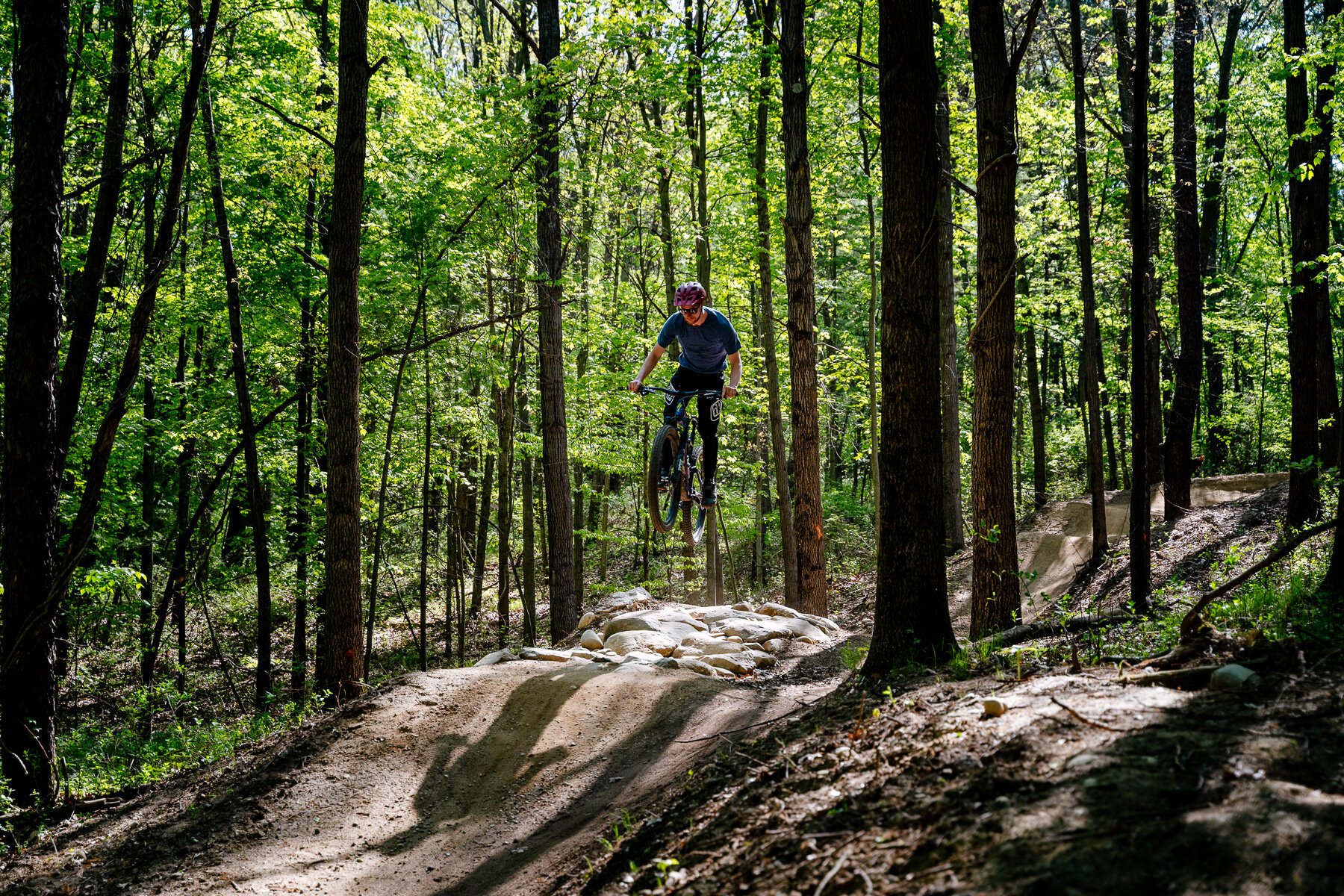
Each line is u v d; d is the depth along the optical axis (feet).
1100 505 45.01
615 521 90.94
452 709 26.32
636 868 13.87
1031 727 11.80
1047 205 64.64
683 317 24.68
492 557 94.73
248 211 45.21
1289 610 19.19
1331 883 6.94
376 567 42.60
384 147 45.83
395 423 53.42
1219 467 75.10
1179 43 50.62
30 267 26.23
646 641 33.04
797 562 44.34
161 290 45.37
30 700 25.85
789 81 40.91
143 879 19.22
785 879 10.49
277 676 55.57
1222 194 67.15
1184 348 54.03
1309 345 33.91
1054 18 50.16
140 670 53.42
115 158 37.45
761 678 30.22
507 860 18.61
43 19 26.12
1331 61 30.96
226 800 22.20
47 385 26.68
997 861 8.64
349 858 19.84
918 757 12.23
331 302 30.81
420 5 69.51
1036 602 45.27
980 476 27.45
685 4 51.52
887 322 19.67
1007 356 27.09
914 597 19.49
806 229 41.75
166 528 54.44
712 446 25.66
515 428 60.03
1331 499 35.42
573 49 41.37
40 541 26.50
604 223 52.80
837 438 90.12
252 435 39.50
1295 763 9.38
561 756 23.67
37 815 24.03
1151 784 9.27
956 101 54.08
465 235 43.86
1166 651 16.39
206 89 37.17
